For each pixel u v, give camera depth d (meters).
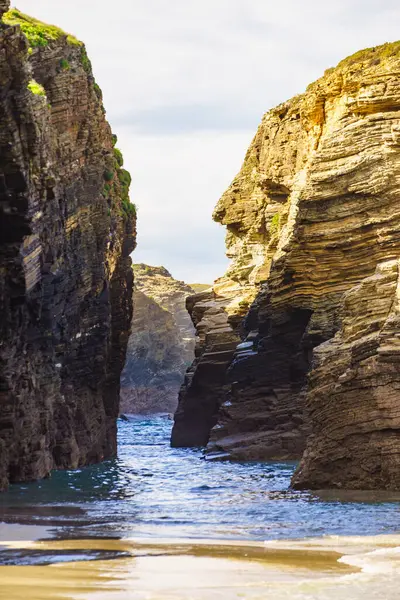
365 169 61.38
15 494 39.84
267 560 20.06
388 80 63.53
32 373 47.12
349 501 34.41
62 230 53.44
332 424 39.00
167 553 21.17
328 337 62.53
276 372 69.69
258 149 98.75
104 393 71.44
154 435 126.62
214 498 37.97
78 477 49.84
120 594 15.75
